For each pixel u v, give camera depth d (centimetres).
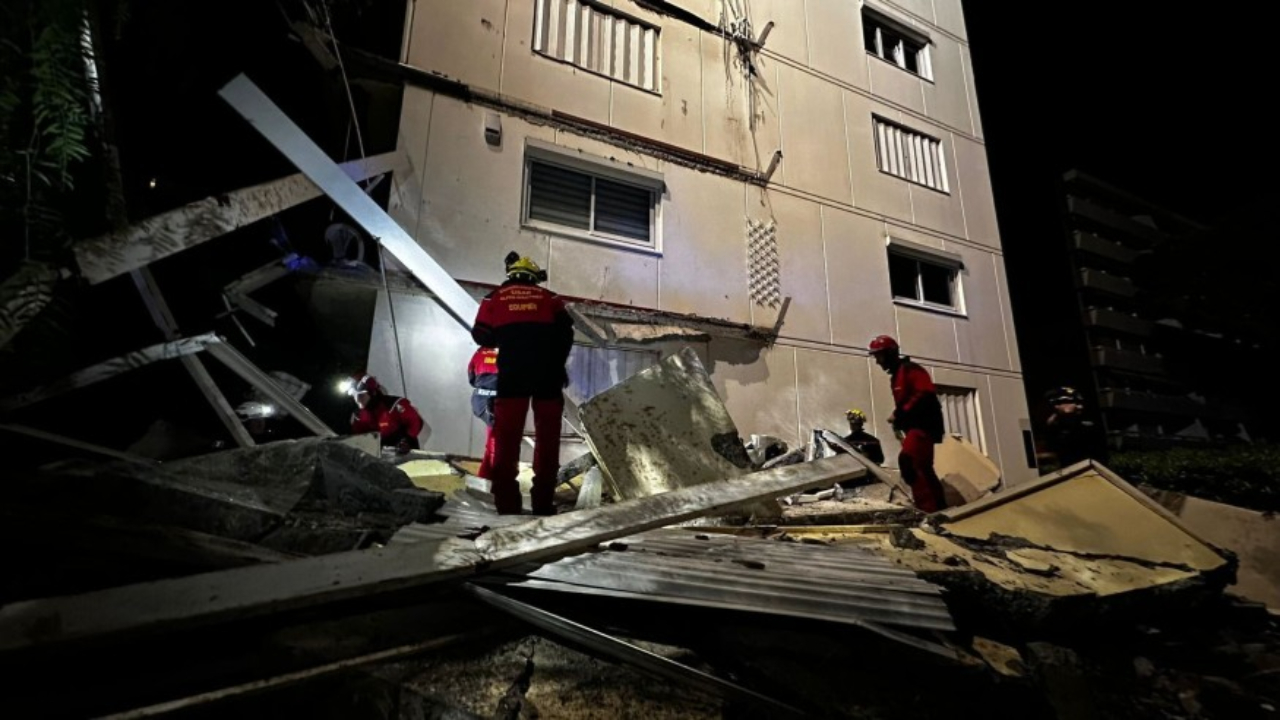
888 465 823
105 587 172
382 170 589
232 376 543
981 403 962
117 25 323
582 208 718
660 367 406
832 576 222
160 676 144
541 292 346
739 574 212
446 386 586
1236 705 226
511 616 182
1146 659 250
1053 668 213
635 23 796
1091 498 360
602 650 172
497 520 253
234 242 642
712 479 365
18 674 137
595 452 363
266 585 148
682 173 778
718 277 769
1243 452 627
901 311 912
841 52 979
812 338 817
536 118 690
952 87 1120
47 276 249
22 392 277
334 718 146
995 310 1028
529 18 713
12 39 233
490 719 149
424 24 646
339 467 268
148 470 237
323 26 578
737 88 856
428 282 429
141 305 428
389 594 180
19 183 245
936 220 1003
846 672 180
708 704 163
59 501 200
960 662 191
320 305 606
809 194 874
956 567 257
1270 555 441
